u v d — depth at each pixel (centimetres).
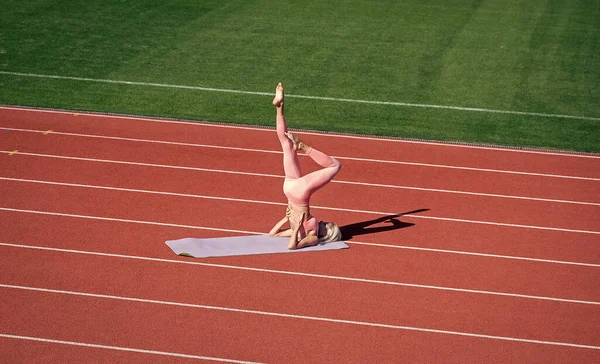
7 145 2011
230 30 2966
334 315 1343
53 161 1930
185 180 1852
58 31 2869
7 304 1338
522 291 1436
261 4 3275
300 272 1470
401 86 2520
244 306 1359
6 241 1539
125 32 2898
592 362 1248
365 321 1330
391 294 1411
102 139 2075
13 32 2836
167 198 1755
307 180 1526
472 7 3328
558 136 2202
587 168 2008
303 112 2312
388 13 3216
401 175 1925
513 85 2552
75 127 2145
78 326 1288
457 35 2984
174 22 3025
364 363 1223
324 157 1537
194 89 2450
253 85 2498
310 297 1392
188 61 2662
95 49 2727
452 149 2094
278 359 1225
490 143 2141
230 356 1230
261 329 1298
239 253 1516
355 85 2520
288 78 2561
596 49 2889
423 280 1460
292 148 1538
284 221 1576
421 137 2170
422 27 3064
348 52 2792
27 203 1705
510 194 1841
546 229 1673
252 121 2239
